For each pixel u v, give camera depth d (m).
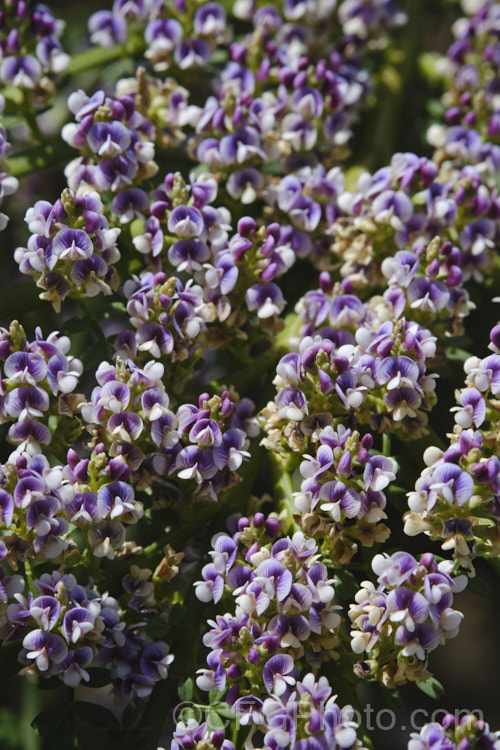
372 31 0.60
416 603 0.47
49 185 0.64
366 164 0.58
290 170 0.55
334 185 0.53
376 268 0.53
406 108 0.62
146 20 0.58
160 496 0.50
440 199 0.52
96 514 0.48
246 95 0.53
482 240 0.53
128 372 0.48
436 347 0.51
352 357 0.49
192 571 0.51
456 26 0.62
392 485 0.51
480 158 0.56
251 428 0.51
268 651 0.47
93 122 0.51
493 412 0.49
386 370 0.49
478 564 0.58
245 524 0.48
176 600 0.50
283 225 0.53
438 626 0.47
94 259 0.50
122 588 0.49
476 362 0.49
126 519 0.48
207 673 0.48
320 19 0.59
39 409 0.48
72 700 0.49
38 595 0.48
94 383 0.59
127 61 0.58
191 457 0.49
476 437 0.48
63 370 0.49
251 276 0.51
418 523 0.48
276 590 0.47
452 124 0.57
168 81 0.55
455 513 0.48
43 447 0.49
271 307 0.51
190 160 0.56
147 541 0.51
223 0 0.60
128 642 0.49
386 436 0.51
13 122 0.55
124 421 0.48
